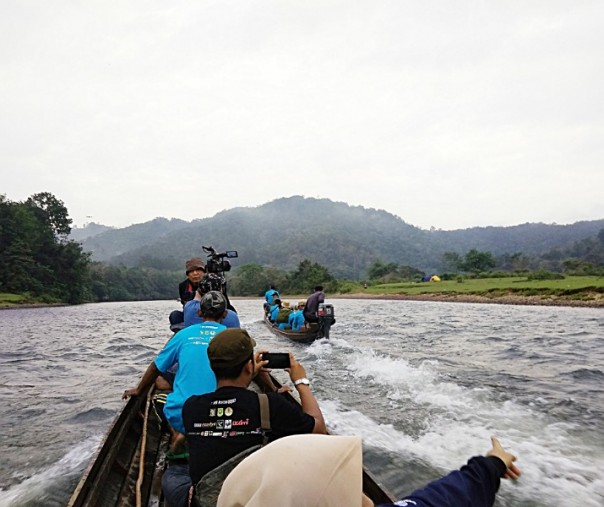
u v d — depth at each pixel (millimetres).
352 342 14828
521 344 14031
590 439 5770
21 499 4852
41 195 82688
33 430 7031
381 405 7320
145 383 4039
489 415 6770
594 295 34781
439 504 1225
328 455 1091
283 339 16016
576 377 9227
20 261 65438
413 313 30344
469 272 99250
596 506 4238
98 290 96750
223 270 6379
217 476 2004
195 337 3207
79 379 10766
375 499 3066
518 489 4523
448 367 10344
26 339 19453
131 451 4434
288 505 1011
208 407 2248
